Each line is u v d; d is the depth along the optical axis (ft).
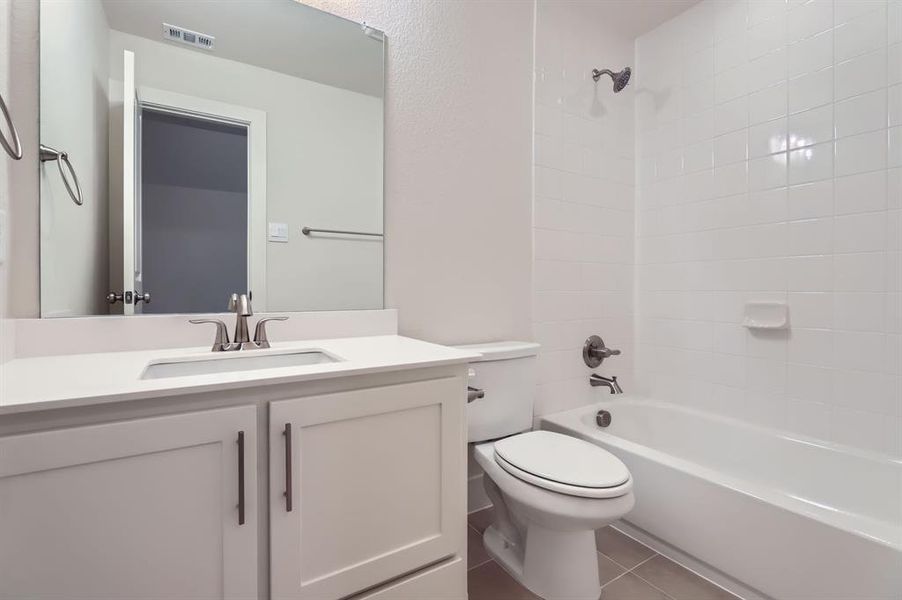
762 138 5.83
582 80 6.86
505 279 6.07
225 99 4.22
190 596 2.33
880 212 4.79
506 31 6.05
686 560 4.66
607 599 4.17
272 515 2.54
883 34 4.75
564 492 3.69
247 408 2.46
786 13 5.56
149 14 3.88
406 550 3.07
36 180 3.35
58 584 2.04
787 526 3.77
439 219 5.46
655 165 7.23
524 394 5.34
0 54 3.04
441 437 3.27
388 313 4.93
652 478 4.92
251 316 4.12
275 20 4.46
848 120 5.02
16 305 3.27
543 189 6.43
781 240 5.63
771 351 5.75
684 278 6.79
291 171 4.53
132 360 3.14
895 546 3.16
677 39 6.88
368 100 4.94
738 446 5.84
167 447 2.24
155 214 3.89
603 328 7.16
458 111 5.61
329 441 2.75
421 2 5.31
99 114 3.65
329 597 2.73
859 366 4.96
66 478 2.04
